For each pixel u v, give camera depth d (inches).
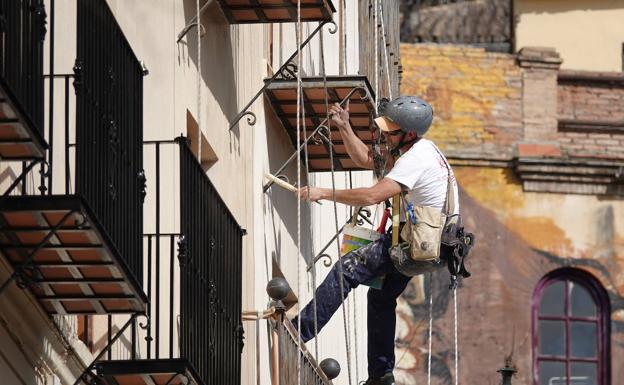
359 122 1035.3
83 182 641.0
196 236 759.1
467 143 2105.1
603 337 2082.9
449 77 2119.8
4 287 642.8
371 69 1192.8
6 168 654.5
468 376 2046.0
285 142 1072.2
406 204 843.4
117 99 679.1
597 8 2210.9
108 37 673.0
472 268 2074.3
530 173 2094.0
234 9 936.3
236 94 971.3
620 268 2090.3
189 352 743.7
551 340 2074.3
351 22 1363.2
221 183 936.3
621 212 2098.9
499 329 2063.2
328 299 853.2
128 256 684.7
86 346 735.7
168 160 841.5
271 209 1026.1
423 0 2218.3
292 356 943.0
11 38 587.8
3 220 628.4
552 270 2084.2
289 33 1121.4
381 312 869.8
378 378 869.2
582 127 2129.7
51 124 634.8
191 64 887.1
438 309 2048.5
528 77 2127.2
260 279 979.9
